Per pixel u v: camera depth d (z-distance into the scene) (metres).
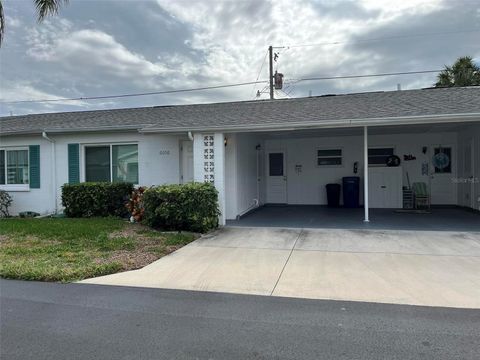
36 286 5.38
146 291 5.13
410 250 7.10
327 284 5.30
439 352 3.33
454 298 4.68
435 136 13.55
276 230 9.21
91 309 4.47
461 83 22.83
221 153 10.02
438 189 13.60
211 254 7.07
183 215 8.91
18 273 5.79
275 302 4.66
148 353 3.38
